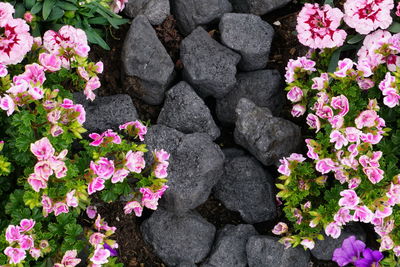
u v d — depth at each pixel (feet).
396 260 2.27
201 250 2.35
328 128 2.24
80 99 2.37
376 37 2.31
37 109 2.06
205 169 2.32
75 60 2.19
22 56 2.15
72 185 2.08
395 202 2.16
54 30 2.37
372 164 2.15
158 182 2.19
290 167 2.26
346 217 2.19
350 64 2.20
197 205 2.36
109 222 2.37
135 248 2.37
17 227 2.01
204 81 2.43
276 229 2.28
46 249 2.06
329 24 2.34
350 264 2.33
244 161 2.43
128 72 2.42
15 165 2.19
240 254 2.34
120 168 2.13
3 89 2.10
